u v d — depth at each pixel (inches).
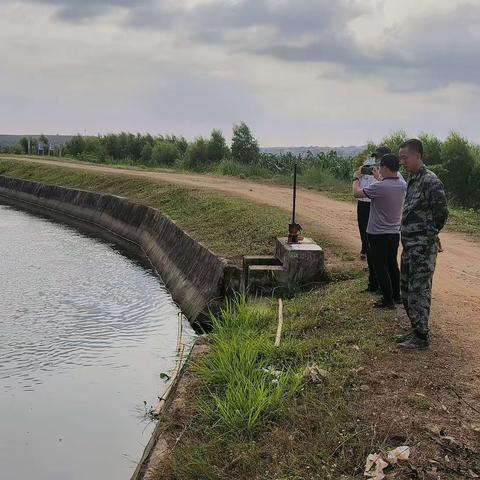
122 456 240.2
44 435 259.9
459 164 859.4
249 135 1339.8
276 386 214.1
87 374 332.2
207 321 405.7
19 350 372.2
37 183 1294.3
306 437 183.2
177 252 569.6
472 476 158.7
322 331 273.1
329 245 448.1
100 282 565.3
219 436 189.3
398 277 296.5
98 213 970.1
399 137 944.9
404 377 215.9
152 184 942.4
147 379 322.7
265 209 608.7
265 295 365.7
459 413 190.4
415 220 232.5
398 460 165.9
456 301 310.0
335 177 1013.8
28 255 697.6
